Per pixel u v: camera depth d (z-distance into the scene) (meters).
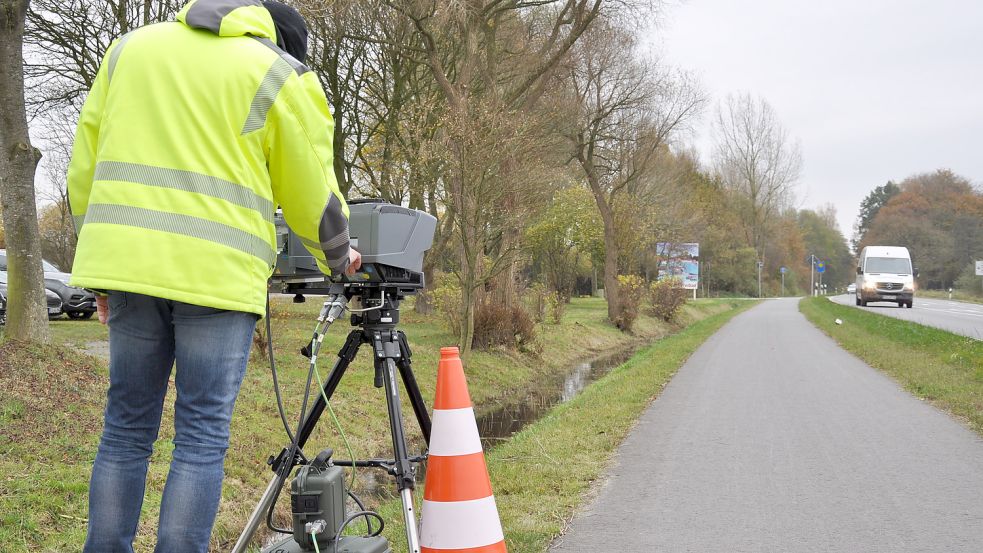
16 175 7.98
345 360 3.05
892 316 27.86
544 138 18.84
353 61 21.44
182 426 2.32
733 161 83.06
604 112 27.02
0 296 13.98
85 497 5.35
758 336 22.48
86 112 2.45
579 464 6.17
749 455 6.45
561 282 39.03
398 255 2.93
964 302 49.53
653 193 41.28
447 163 16.14
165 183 2.22
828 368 13.50
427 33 16.19
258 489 6.89
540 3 18.75
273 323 13.27
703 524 4.52
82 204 2.46
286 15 2.62
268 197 2.36
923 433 7.29
